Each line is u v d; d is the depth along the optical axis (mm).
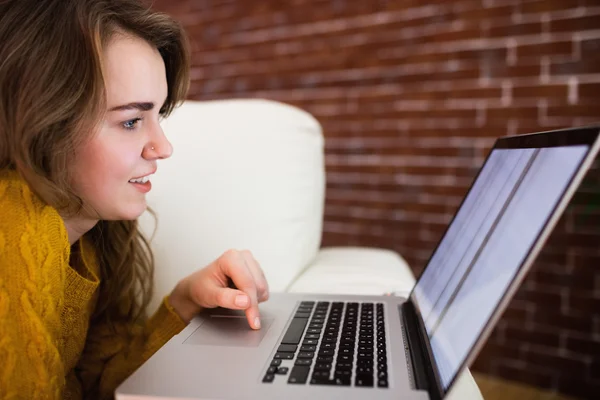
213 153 1049
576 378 1629
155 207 1005
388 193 1919
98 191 610
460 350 481
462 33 1729
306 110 2062
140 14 629
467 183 1771
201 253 1006
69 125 566
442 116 1792
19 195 568
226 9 2205
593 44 1528
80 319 726
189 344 626
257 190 1049
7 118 557
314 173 1171
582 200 1572
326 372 535
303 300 853
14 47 550
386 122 1899
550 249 1634
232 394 485
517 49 1643
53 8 565
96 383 850
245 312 740
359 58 1928
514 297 1706
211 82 2281
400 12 1831
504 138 788
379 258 1264
